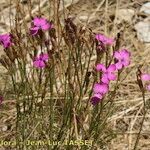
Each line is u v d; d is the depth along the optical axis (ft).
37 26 1.84
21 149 2.14
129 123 2.43
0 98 2.10
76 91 2.05
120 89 2.60
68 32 1.87
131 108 2.48
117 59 1.80
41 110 2.27
